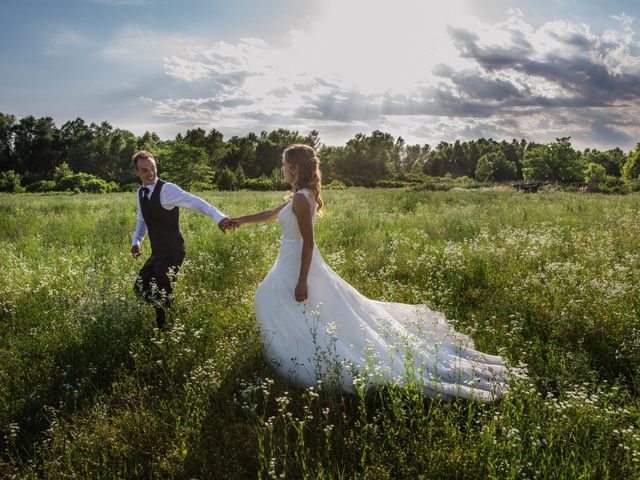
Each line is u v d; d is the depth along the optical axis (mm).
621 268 6160
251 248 8453
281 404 3152
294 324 4020
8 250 9000
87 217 13711
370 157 107250
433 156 141500
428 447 2891
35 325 5328
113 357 4273
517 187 38281
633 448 2797
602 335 4477
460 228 10656
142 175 5070
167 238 5141
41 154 118562
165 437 3234
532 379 3523
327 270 4270
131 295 5559
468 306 5609
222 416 3381
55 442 3121
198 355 4203
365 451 2938
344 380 3703
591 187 37938
